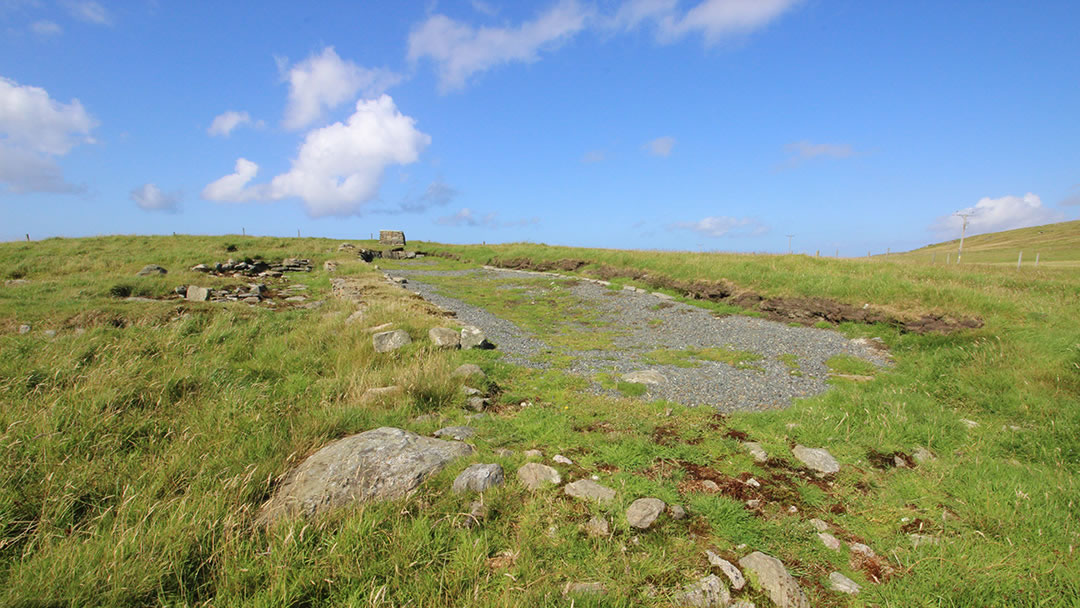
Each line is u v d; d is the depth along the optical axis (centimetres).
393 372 747
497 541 361
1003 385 746
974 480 479
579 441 546
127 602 287
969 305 1109
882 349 1047
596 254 2577
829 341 1109
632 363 935
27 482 410
